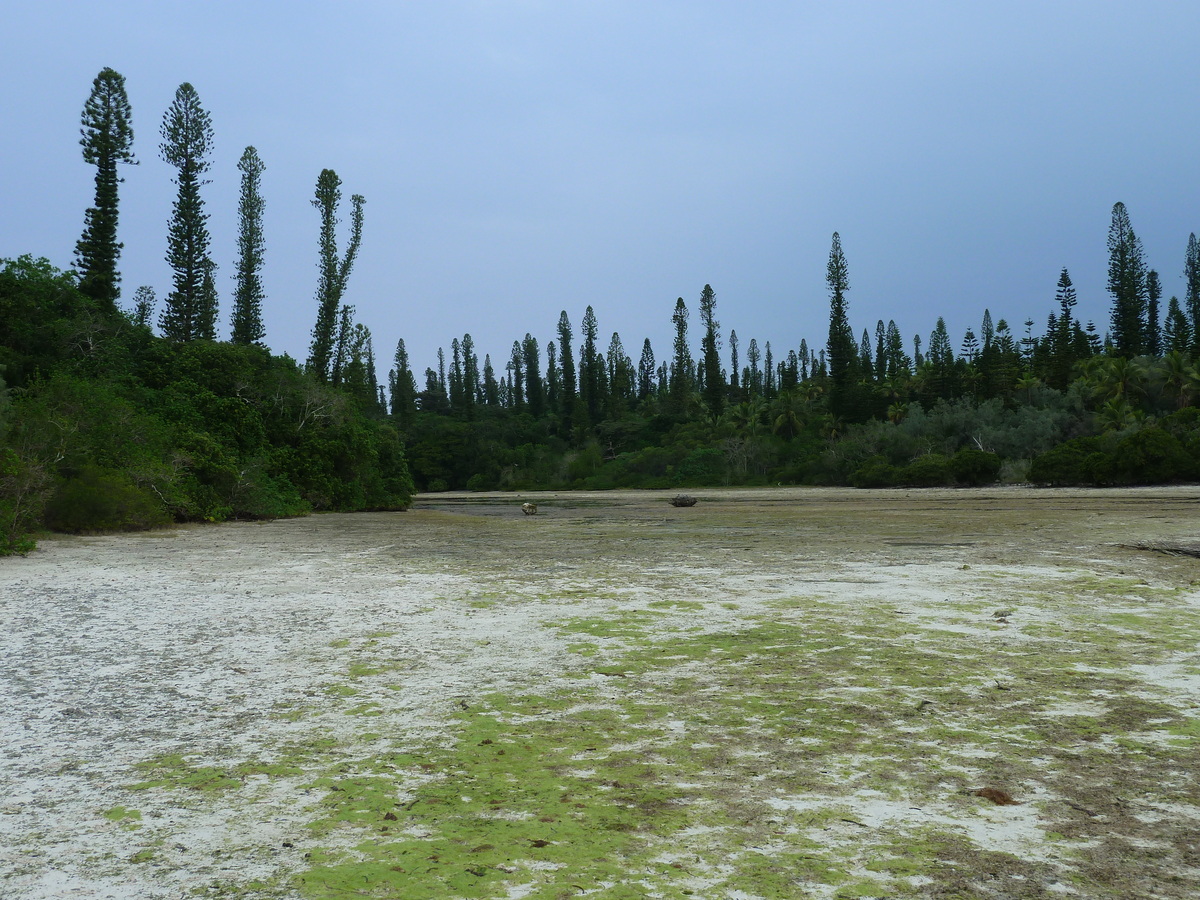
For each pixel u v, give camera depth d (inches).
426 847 125.3
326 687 226.5
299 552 652.1
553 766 162.2
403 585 440.1
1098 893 108.3
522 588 423.2
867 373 5054.1
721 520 1122.0
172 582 457.7
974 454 2518.5
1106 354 3368.6
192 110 1738.4
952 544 645.9
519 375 6250.0
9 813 141.4
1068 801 140.4
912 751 167.8
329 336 2085.4
